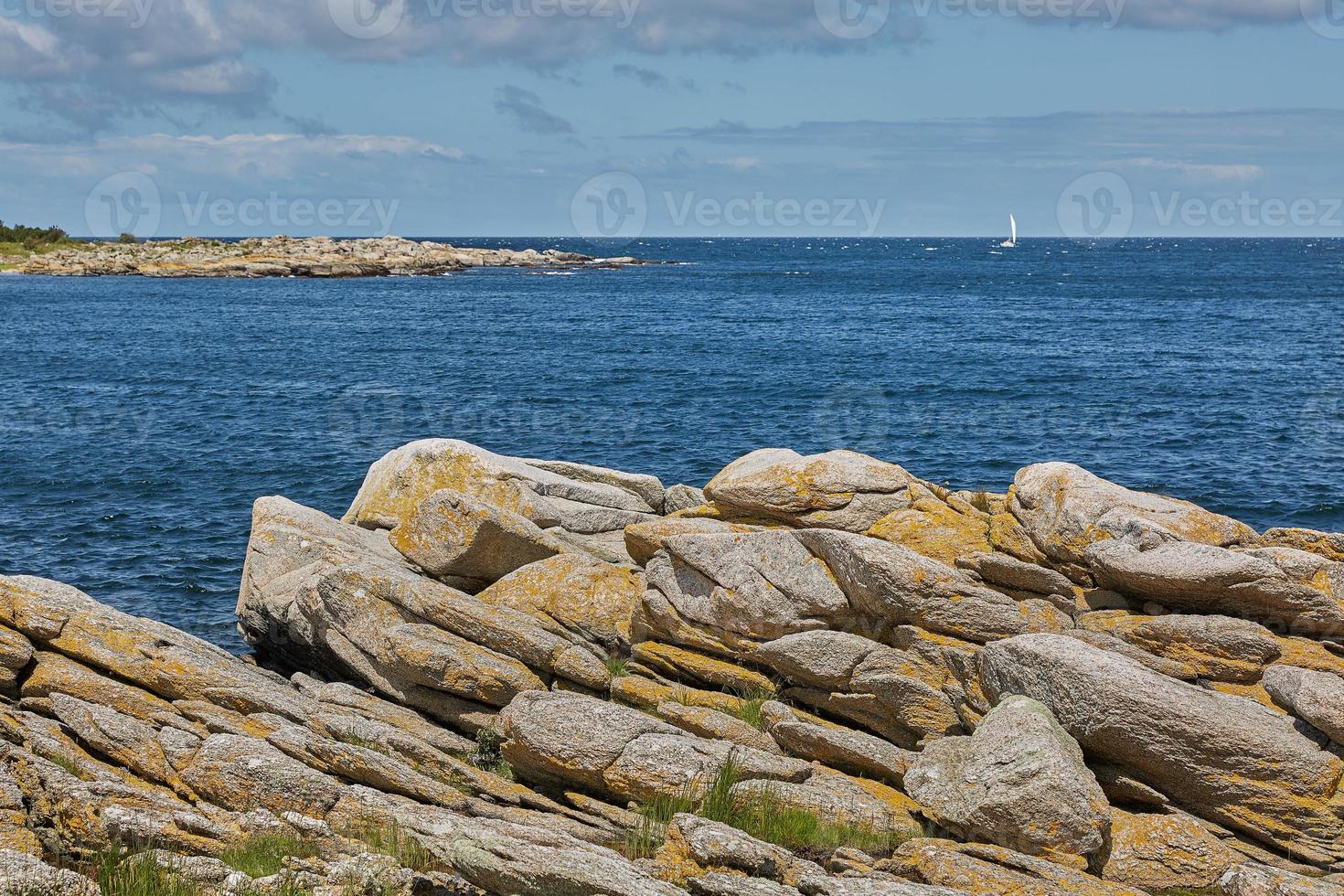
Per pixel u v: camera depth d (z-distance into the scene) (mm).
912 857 19141
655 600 28344
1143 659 24156
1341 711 21125
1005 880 18109
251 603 32688
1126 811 21016
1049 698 21625
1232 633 23719
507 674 26797
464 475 37250
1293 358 130125
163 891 16641
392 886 17547
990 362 128875
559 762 22422
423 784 21531
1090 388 107812
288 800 20562
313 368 124500
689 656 27781
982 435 83562
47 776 19531
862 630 26328
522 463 39562
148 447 77500
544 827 20344
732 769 21906
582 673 27234
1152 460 74750
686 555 28109
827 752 23766
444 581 31906
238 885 16875
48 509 60000
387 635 27828
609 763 22172
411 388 109438
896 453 77625
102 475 68562
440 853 18391
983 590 25516
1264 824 20422
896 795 22406
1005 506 30469
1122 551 25656
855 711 25156
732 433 85000
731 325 176875
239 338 154875
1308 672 22469
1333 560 26500
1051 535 27328
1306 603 24125
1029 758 20047
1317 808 20172
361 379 115875
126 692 24047
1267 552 25828
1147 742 20812
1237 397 101125
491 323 179625
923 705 24109
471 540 31000
